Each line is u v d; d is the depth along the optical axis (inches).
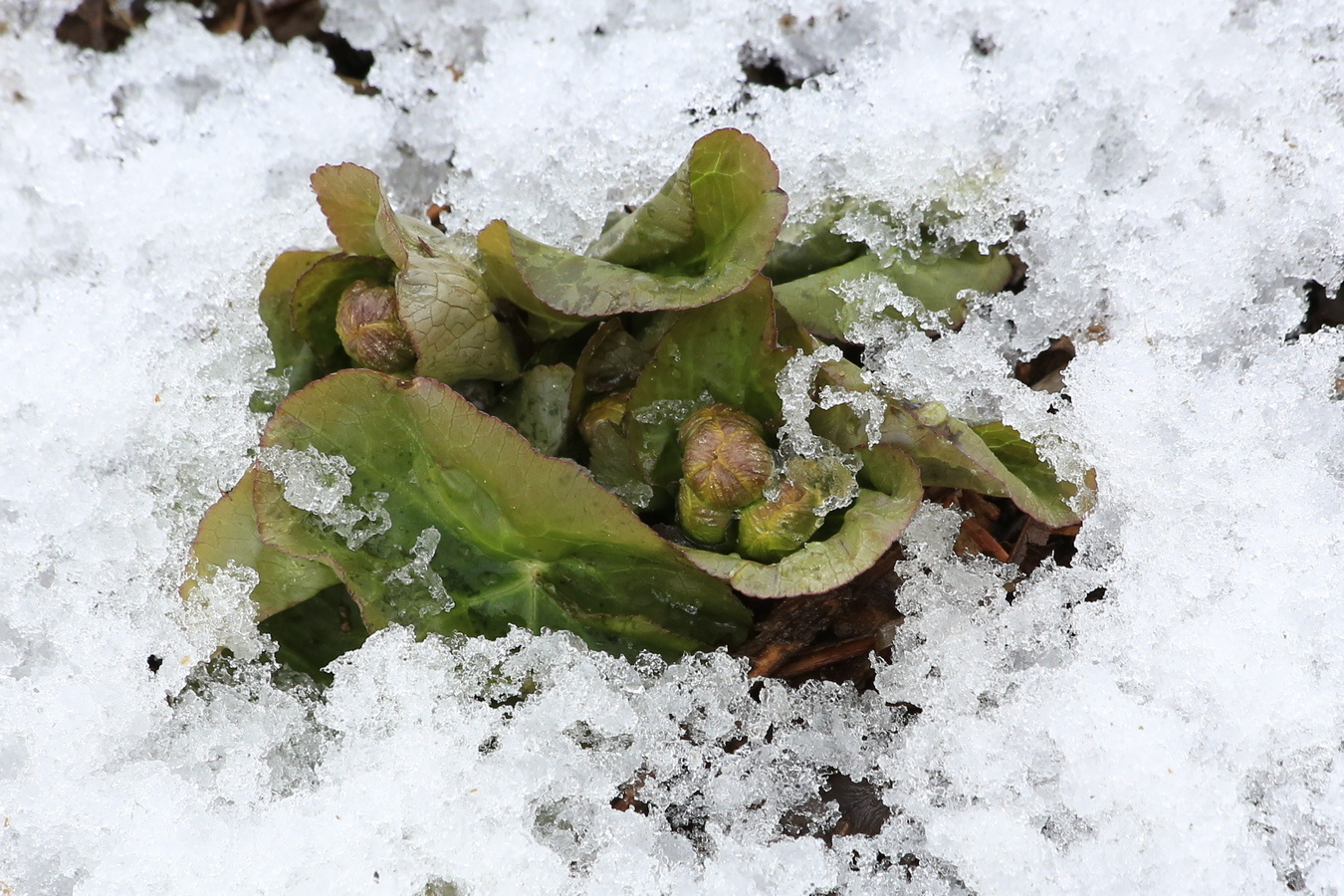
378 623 36.6
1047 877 35.7
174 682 36.4
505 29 38.4
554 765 36.1
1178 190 37.3
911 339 36.9
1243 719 36.0
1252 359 37.1
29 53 38.5
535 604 37.0
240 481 36.4
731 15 38.4
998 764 35.9
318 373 37.8
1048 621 36.5
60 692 36.3
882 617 37.0
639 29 38.4
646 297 36.5
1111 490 36.5
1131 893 35.6
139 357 37.2
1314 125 37.5
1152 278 37.1
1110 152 37.6
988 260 37.5
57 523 36.7
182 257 37.6
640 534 36.3
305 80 38.6
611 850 35.9
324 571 36.8
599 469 37.0
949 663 36.4
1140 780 35.7
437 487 36.7
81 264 37.8
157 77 38.6
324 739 36.5
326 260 37.2
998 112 37.6
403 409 36.3
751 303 36.5
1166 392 36.6
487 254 36.9
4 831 36.0
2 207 37.9
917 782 36.1
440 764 36.0
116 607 36.6
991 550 37.2
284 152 38.2
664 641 36.9
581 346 37.6
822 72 38.6
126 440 37.0
